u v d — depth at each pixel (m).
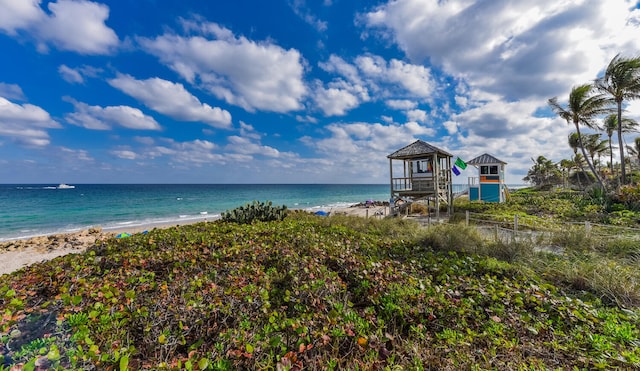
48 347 2.98
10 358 2.81
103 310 3.70
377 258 6.81
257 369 2.95
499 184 23.52
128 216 31.02
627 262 6.69
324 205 49.62
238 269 5.50
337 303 4.28
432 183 18.75
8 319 3.24
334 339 3.44
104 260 5.92
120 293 4.27
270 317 3.69
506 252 7.54
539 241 8.75
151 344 3.25
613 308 4.39
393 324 3.94
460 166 22.69
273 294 4.69
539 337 3.62
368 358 3.16
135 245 7.32
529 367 3.00
